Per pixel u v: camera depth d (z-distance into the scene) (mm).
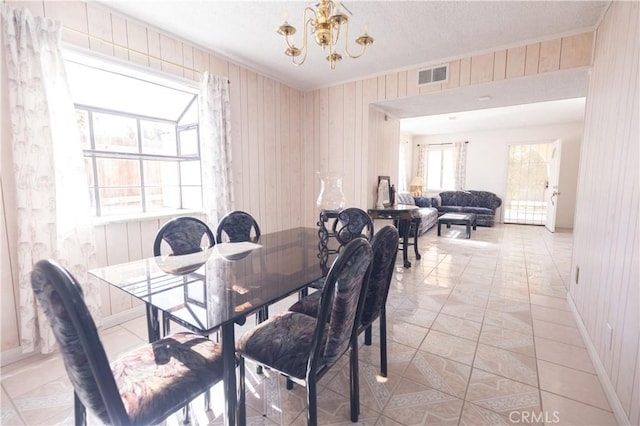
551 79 2961
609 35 2041
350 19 2449
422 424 1412
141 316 2611
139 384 1052
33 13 1945
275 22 2533
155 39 2613
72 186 2090
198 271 1617
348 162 4109
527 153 7492
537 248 4961
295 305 1778
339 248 2133
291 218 4305
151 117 3277
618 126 1679
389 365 1862
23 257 1912
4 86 1854
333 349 1205
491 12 2361
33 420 1482
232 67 3330
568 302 2764
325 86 4172
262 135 3770
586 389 1636
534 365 1847
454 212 7496
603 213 1854
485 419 1437
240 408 1343
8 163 1894
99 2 2225
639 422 1217
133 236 2551
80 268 2148
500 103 3887
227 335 1139
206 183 3045
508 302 2789
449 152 8453
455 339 2152
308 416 1182
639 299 1262
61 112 2018
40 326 1992
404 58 3266
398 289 3127
